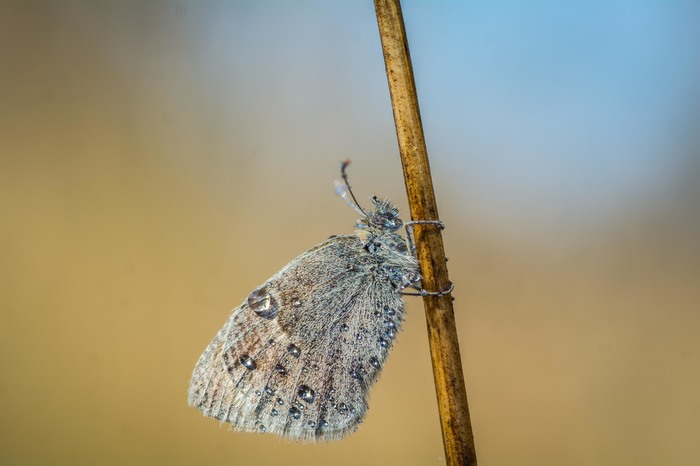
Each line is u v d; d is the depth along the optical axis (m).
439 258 0.12
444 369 0.12
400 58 0.12
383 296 0.12
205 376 0.13
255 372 0.13
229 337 0.13
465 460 0.12
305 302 0.13
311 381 0.12
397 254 0.12
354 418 0.12
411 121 0.12
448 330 0.12
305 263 0.13
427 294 0.12
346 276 0.13
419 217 0.12
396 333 0.12
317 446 0.14
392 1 0.12
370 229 0.13
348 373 0.12
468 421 0.12
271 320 0.13
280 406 0.12
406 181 0.12
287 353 0.13
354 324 0.12
